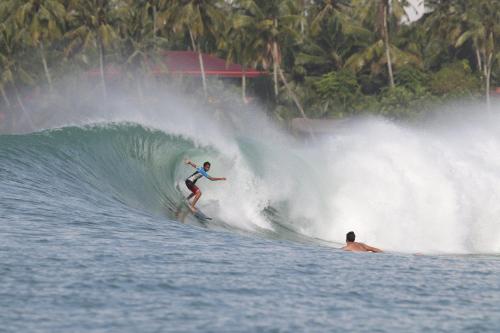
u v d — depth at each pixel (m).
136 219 68.75
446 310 43.69
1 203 66.12
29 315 39.19
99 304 41.28
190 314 40.47
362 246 69.44
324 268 53.47
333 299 44.78
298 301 43.97
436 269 56.09
